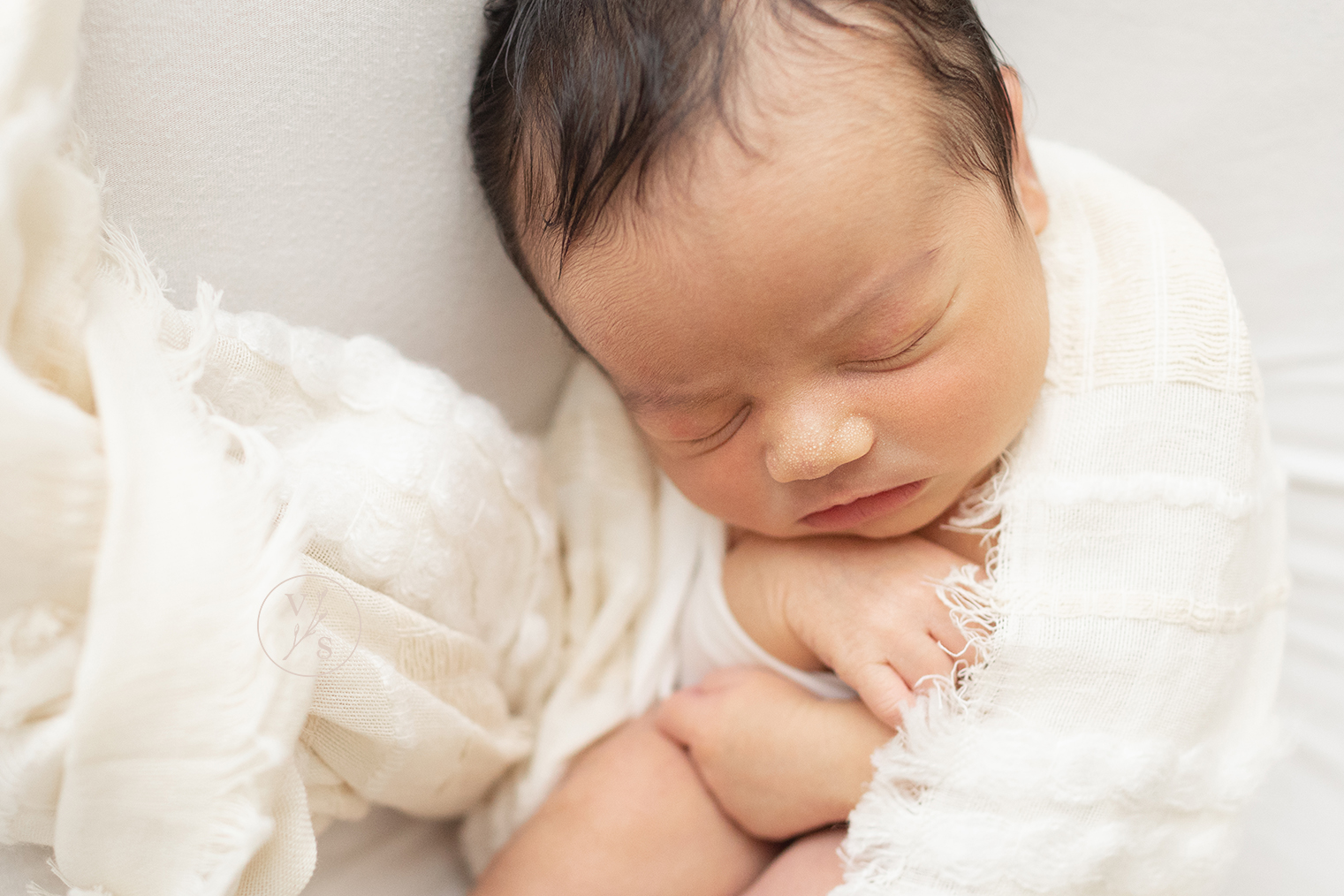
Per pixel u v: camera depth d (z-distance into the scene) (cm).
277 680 54
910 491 71
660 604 90
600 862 78
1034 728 69
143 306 58
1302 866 93
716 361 64
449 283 81
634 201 61
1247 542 74
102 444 52
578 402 93
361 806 70
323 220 73
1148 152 101
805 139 59
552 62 65
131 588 51
